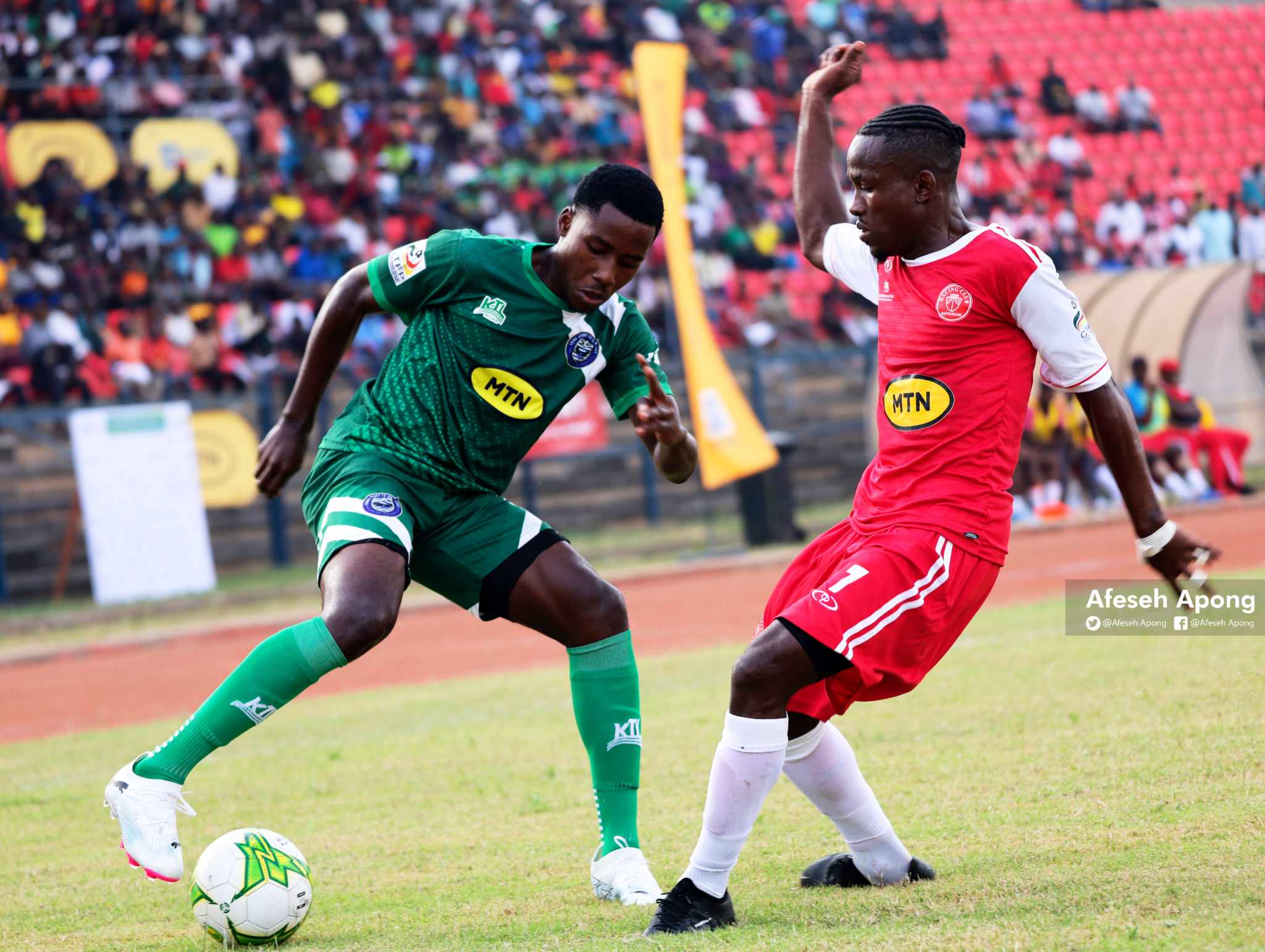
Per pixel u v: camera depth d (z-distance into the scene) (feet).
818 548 45.83
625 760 49.49
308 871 46.37
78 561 218.38
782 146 310.04
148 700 131.44
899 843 47.03
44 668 159.84
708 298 271.28
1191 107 353.92
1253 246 314.76
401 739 92.27
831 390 271.08
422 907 49.03
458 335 48.98
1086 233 314.35
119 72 258.16
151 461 204.03
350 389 238.68
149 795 43.65
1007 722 75.46
